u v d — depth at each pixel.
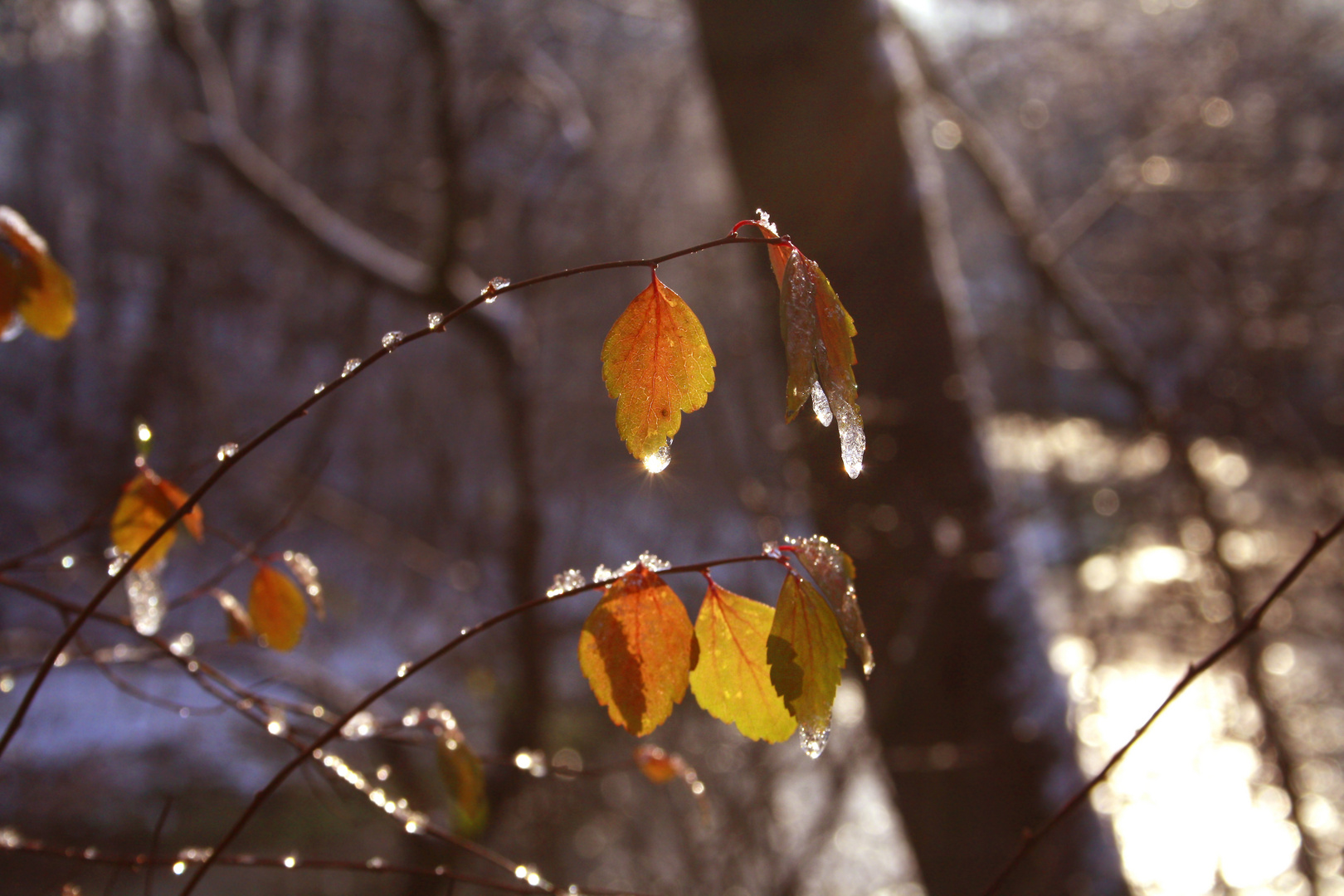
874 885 4.65
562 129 6.16
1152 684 6.18
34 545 7.95
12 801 5.36
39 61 9.72
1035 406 7.41
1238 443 6.96
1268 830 5.66
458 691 6.20
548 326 9.98
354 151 9.32
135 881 4.37
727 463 6.05
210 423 9.49
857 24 3.91
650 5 8.24
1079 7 8.59
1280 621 6.11
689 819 4.80
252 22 9.02
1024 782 3.40
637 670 0.89
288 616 1.35
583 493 8.99
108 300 9.81
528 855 5.26
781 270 0.82
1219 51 8.20
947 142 6.07
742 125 3.93
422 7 5.29
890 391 3.71
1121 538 6.79
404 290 5.08
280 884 5.90
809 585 0.87
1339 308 7.25
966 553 3.56
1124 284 8.03
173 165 9.85
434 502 8.91
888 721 3.63
